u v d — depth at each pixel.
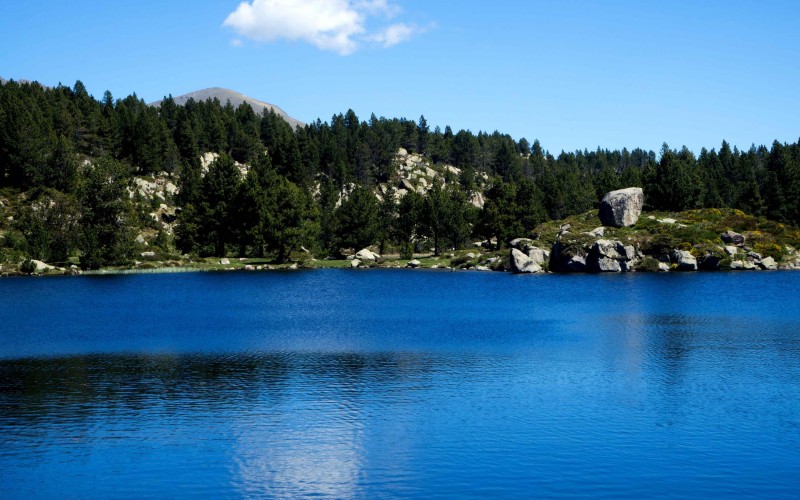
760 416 28.75
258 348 46.00
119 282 107.25
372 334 52.38
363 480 21.83
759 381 35.22
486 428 27.28
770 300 73.94
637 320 59.47
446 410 30.00
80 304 75.31
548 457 23.83
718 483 21.47
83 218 129.62
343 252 183.25
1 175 176.38
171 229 187.50
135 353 44.03
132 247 132.38
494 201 166.25
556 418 28.62
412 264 152.75
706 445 25.06
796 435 26.19
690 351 43.94
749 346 45.66
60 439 26.03
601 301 75.62
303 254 165.75
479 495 20.56
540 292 87.94
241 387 34.41
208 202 157.12
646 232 120.00
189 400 31.83
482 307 71.88
